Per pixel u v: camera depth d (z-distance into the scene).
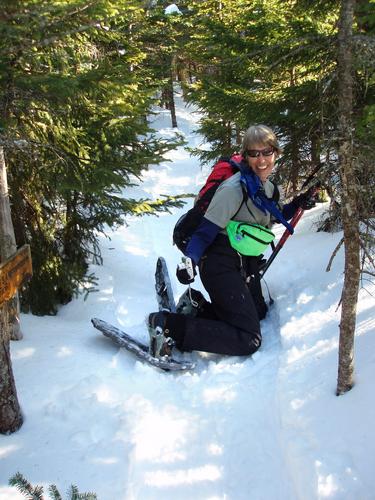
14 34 2.68
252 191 3.38
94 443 2.57
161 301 4.44
